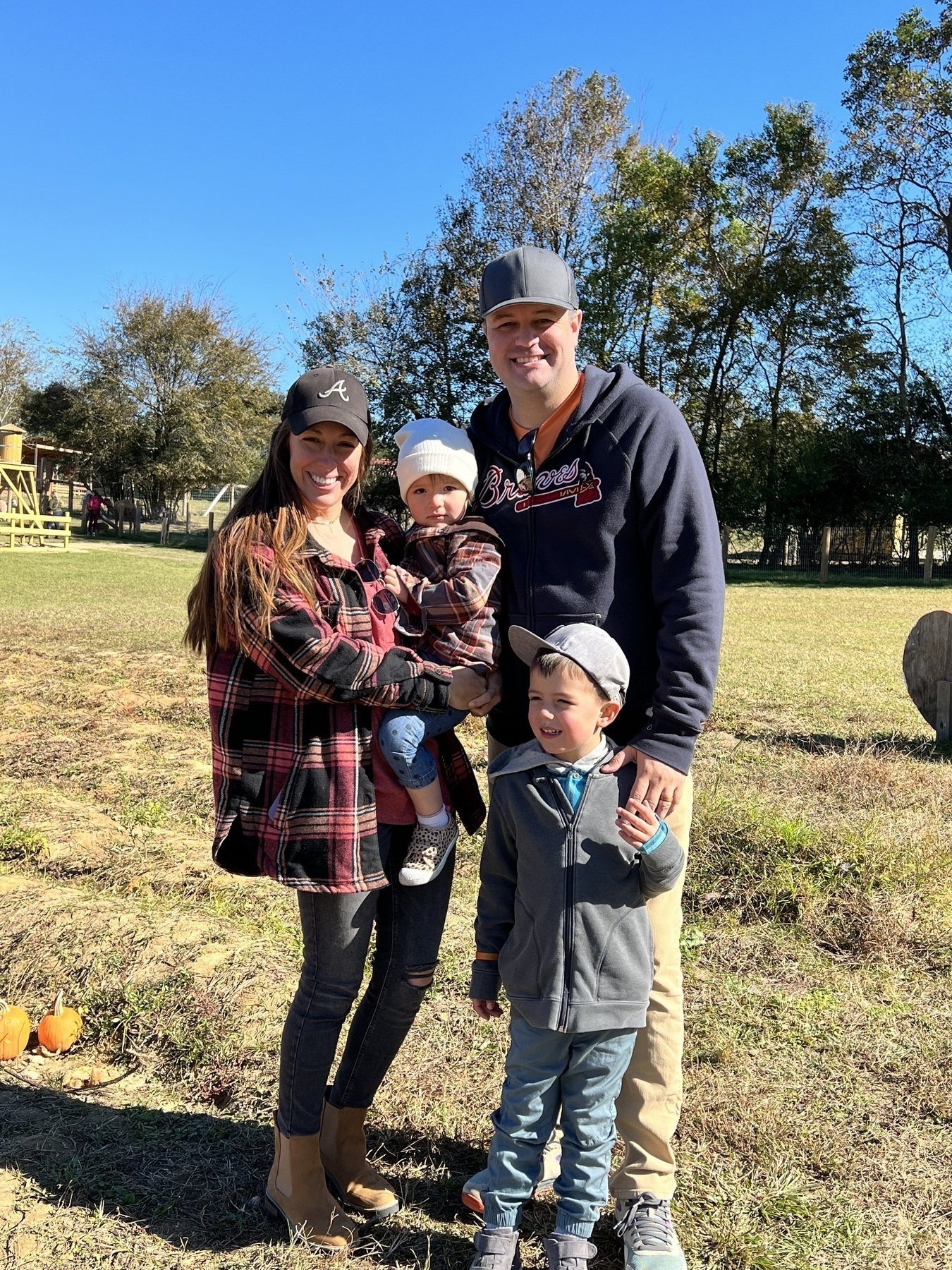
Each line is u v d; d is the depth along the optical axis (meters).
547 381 2.60
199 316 45.47
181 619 16.06
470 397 39.31
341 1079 2.78
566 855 2.43
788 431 38.75
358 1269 2.54
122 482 47.50
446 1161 2.98
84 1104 3.26
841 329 38.06
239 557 2.49
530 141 35.75
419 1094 3.26
